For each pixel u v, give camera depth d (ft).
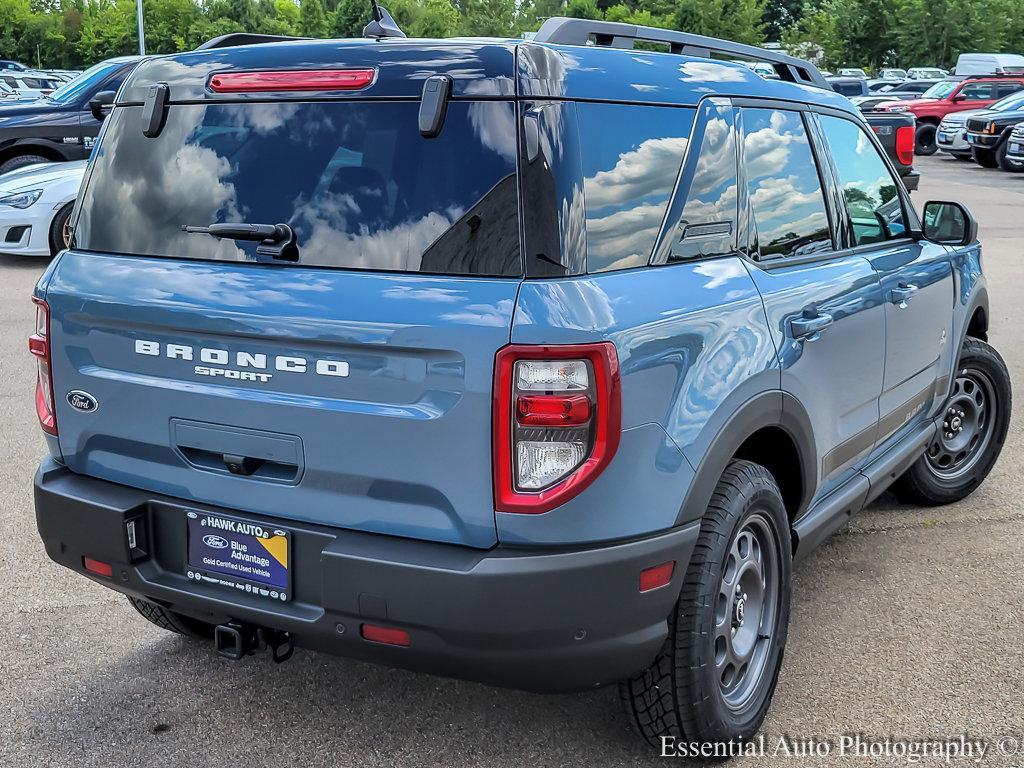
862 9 219.20
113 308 9.14
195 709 10.70
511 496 7.83
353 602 8.23
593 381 7.81
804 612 12.92
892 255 13.21
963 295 15.34
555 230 7.90
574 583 7.98
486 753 9.98
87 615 12.72
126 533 9.23
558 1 238.48
